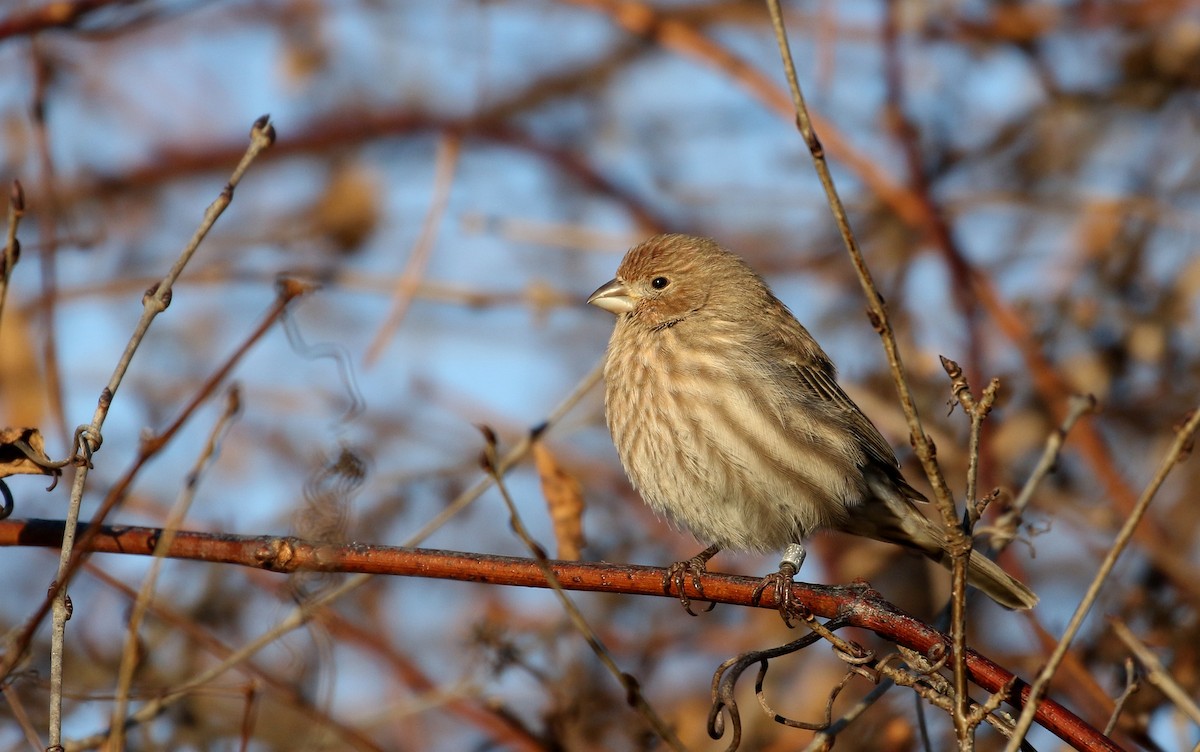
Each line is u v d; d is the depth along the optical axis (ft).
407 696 37.45
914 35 48.91
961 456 38.73
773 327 37.24
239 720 32.81
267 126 22.79
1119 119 48.34
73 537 22.30
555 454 45.47
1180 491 40.42
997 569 31.58
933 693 22.67
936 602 41.63
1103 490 39.91
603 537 43.16
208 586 34.71
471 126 48.75
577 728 34.53
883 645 39.83
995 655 38.19
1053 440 30.37
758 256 51.01
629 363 36.32
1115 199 44.96
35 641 33.19
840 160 46.03
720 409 34.96
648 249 38.27
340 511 25.59
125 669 22.95
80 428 22.59
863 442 35.50
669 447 35.29
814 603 26.61
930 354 40.75
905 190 43.68
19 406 37.52
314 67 51.31
